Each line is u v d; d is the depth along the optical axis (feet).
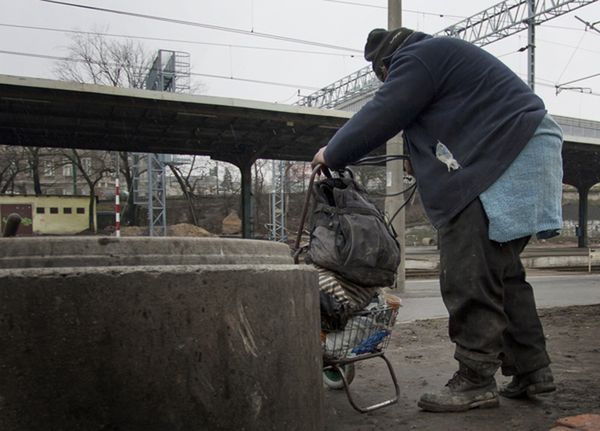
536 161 9.34
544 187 9.36
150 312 5.43
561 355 14.56
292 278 6.60
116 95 53.01
